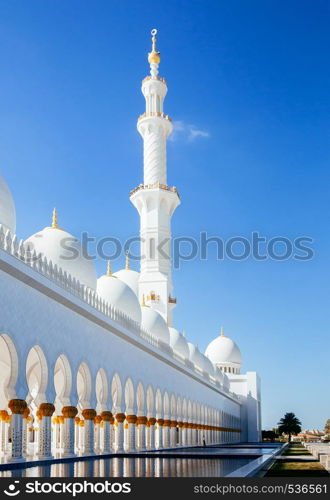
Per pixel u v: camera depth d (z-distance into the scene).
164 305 66.38
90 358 31.75
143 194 68.50
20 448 23.19
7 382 23.19
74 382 29.25
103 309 34.78
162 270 68.06
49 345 26.30
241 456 33.94
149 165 69.56
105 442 34.00
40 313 25.45
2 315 21.98
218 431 77.81
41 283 25.02
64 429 28.45
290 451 55.97
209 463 26.94
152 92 71.50
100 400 34.47
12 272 22.59
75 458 28.38
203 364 75.06
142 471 21.33
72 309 29.30
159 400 48.16
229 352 104.38
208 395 72.19
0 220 29.67
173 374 53.00
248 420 99.19
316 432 194.38
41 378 25.94
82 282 35.44
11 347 22.95
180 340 63.09
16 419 23.09
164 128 70.69
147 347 42.84
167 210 69.69
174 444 52.00
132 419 39.25
